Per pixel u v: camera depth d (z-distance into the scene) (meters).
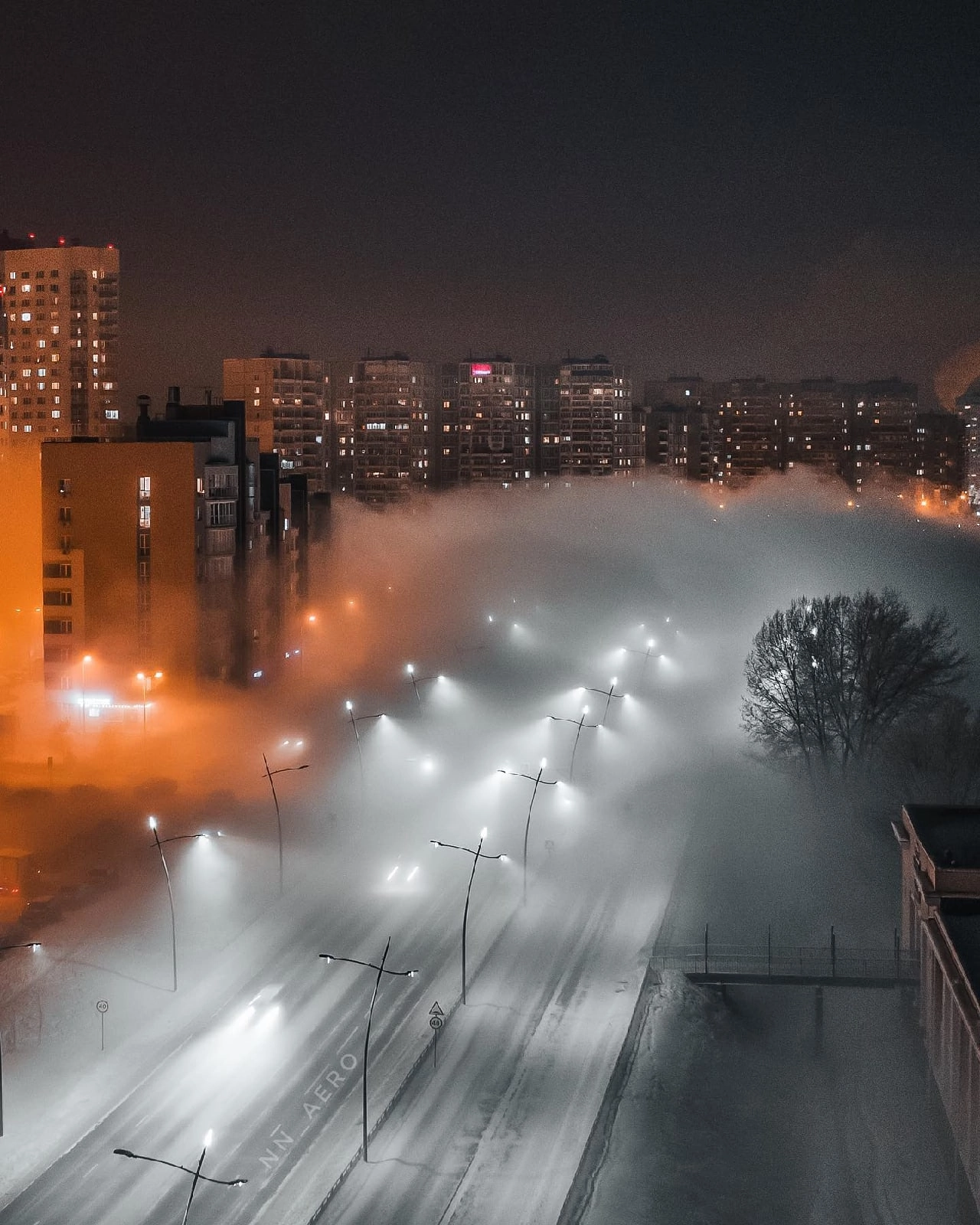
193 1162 71.25
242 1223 66.00
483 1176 70.62
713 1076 84.25
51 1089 78.88
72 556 153.12
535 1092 79.44
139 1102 77.25
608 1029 87.12
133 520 153.38
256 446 177.38
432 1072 81.50
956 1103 75.25
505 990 92.88
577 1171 71.31
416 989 92.62
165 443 153.25
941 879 84.94
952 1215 73.31
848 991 95.94
